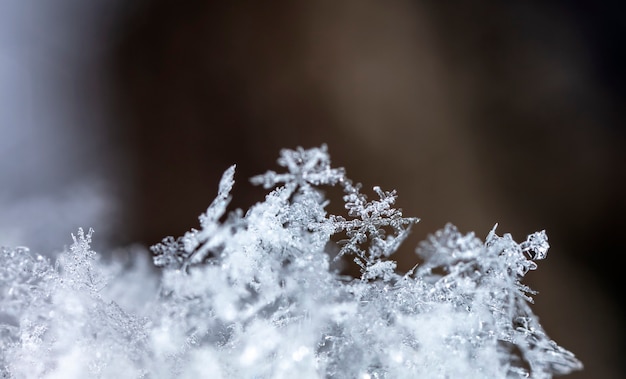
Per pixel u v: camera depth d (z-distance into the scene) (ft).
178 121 0.44
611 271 0.35
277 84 0.44
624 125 0.40
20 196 0.38
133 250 0.19
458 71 0.43
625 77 0.42
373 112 0.43
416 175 0.40
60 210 0.30
